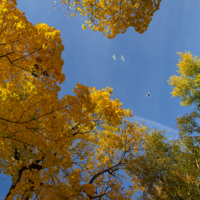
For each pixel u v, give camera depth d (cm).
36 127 321
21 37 291
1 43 285
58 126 370
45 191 405
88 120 435
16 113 310
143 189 711
